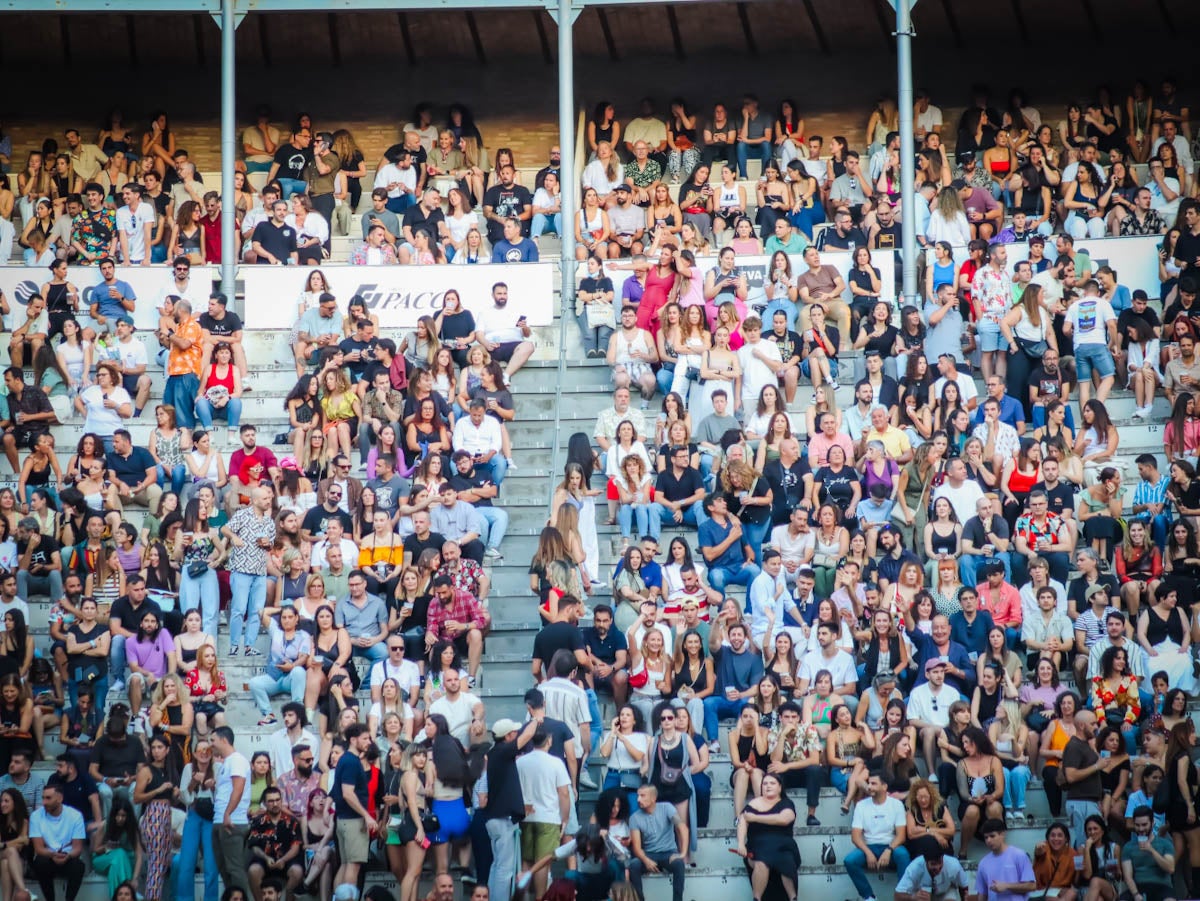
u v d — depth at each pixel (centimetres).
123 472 3522
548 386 3806
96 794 2886
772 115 4994
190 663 3078
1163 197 4325
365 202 4719
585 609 3105
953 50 5000
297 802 2783
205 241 4347
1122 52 4956
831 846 2809
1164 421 3662
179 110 5069
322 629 3053
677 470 3400
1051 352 3641
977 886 2722
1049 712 2938
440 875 2595
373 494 3306
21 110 5047
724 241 4297
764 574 3138
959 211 4153
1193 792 2800
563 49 4128
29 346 3909
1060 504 3294
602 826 2728
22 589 3316
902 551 3195
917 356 3622
